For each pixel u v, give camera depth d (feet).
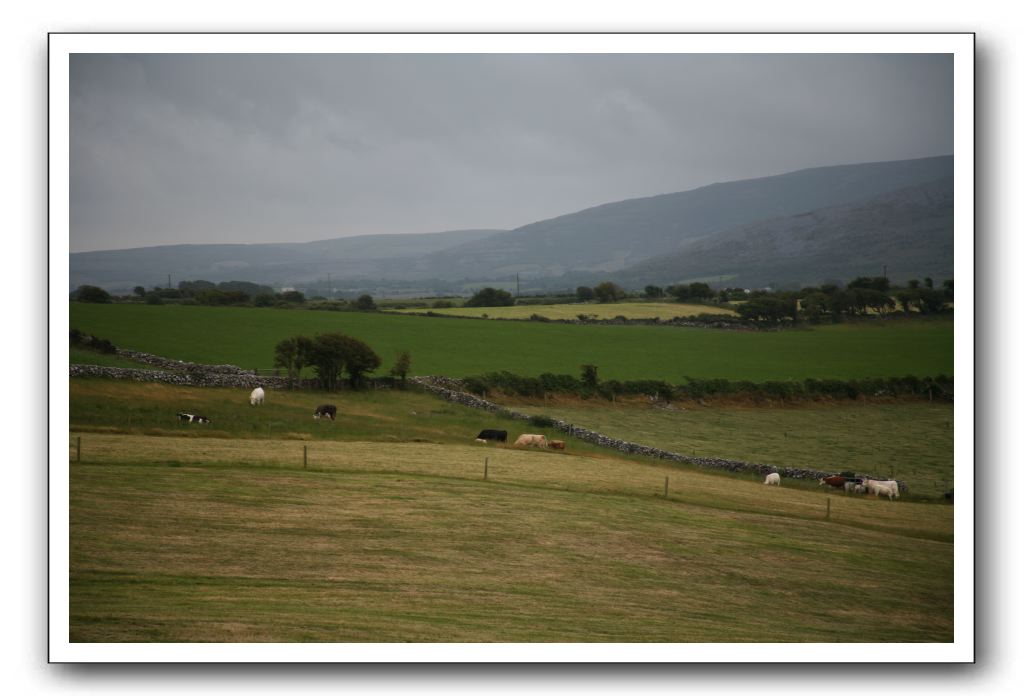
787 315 388.78
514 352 306.55
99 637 52.65
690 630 63.00
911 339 338.13
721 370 281.13
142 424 139.03
